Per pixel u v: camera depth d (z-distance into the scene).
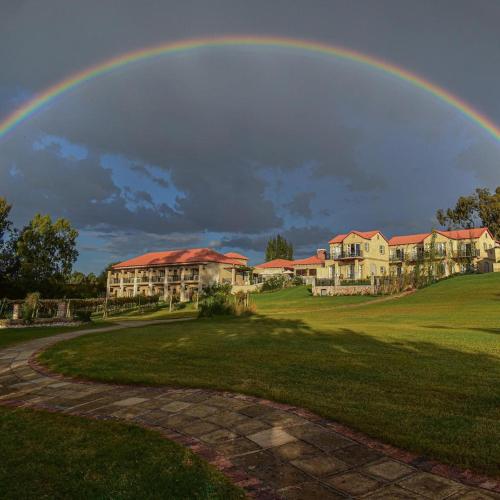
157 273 81.44
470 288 40.62
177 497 3.77
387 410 5.88
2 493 3.97
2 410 7.01
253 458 4.64
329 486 3.96
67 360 11.30
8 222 55.75
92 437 5.41
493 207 79.38
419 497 3.69
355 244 72.81
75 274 88.62
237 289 68.88
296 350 11.23
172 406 6.72
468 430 5.05
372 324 18.75
